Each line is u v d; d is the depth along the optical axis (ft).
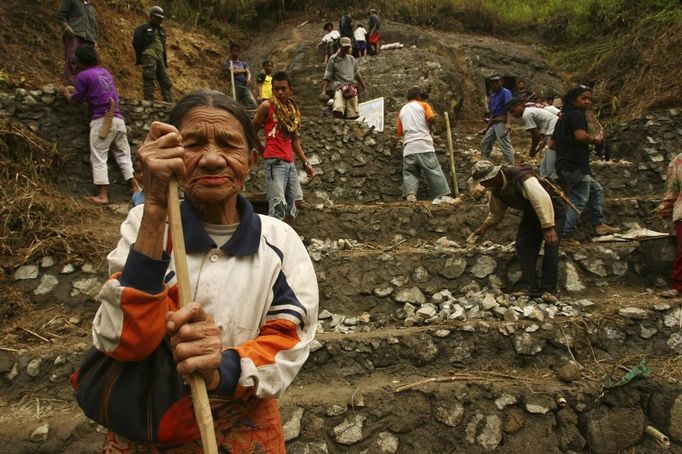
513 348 11.22
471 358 11.03
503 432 9.74
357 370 10.52
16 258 12.05
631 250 14.35
